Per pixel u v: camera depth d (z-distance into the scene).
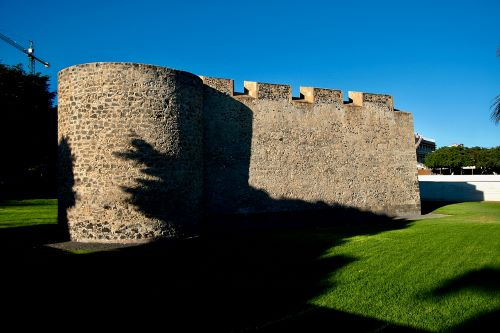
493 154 45.28
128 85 11.80
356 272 7.77
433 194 32.62
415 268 8.06
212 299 6.16
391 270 7.92
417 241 11.26
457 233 12.66
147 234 11.54
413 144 19.48
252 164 15.47
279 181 15.95
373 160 18.28
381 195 18.31
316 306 5.84
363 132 18.16
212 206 14.55
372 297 6.24
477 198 30.28
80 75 11.91
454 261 8.65
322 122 17.17
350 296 6.29
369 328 5.04
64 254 9.60
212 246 10.73
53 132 31.02
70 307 5.80
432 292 6.48
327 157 17.12
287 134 16.31
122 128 11.64
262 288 6.73
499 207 23.81
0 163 28.73
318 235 12.77
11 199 26.73
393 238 11.88
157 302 6.02
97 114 11.68
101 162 11.54
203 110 14.66
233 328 5.04
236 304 5.93
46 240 11.70
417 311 5.63
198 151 13.45
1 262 8.66
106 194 11.45
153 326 5.10
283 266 8.30
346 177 17.50
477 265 8.26
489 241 11.08
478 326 5.09
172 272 7.80
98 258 9.13
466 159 47.41
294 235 12.78
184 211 12.47
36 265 8.38
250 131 15.56
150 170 11.76
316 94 17.20
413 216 18.73
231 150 15.10
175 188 12.24
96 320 5.30
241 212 15.08
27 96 30.02
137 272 7.81
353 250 10.01
